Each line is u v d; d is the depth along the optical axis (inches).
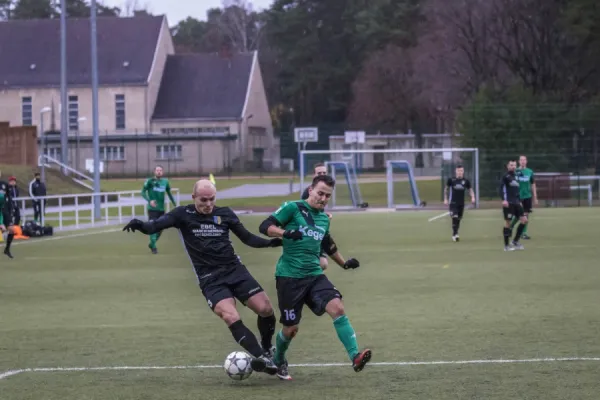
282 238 655.8
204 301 1141.1
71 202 3806.6
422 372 692.1
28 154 4377.5
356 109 6732.3
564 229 2338.8
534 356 746.2
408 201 4128.9
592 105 4202.8
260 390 641.6
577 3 4564.5
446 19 4884.4
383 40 7037.4
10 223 1788.9
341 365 727.7
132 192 2847.0
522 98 4284.0
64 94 3435.0
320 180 667.4
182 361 754.2
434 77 5275.6
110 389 651.5
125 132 6688.0
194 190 660.1
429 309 1029.2
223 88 6850.4
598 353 754.8
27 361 759.7
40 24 7032.5
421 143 6299.2
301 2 7810.0
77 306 1108.5
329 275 1402.6
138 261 1700.3
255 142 6924.2
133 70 6717.5
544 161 4148.6
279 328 917.8
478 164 3991.1
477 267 1477.6
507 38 4795.8
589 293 1139.9
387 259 1644.9
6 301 1162.0
